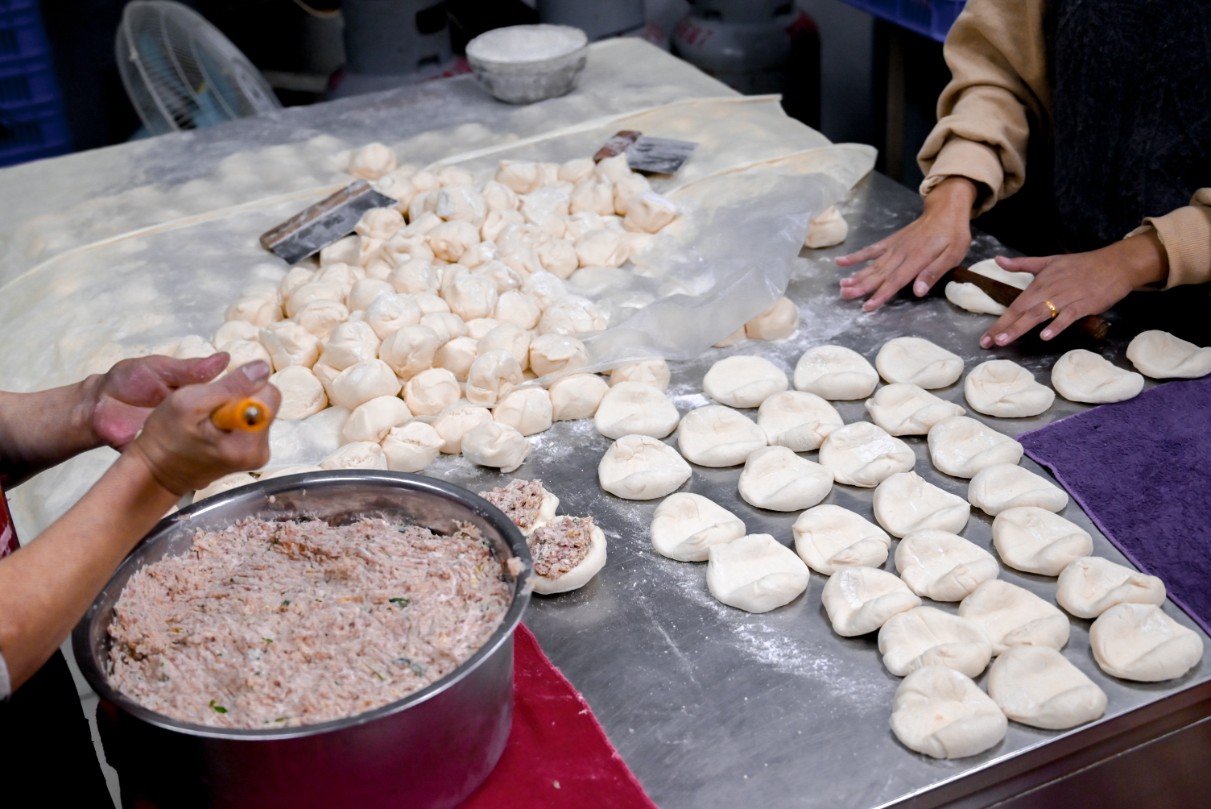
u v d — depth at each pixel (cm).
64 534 90
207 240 219
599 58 295
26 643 88
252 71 281
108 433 121
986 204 206
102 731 115
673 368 182
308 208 220
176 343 182
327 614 112
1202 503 144
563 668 126
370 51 327
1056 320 171
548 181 231
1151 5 168
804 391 171
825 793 110
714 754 115
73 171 249
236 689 105
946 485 153
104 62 351
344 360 172
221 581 118
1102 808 119
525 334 178
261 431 90
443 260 206
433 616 112
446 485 124
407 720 97
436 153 248
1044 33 193
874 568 135
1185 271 168
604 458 158
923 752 113
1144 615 124
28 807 118
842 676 123
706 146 240
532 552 136
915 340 179
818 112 361
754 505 151
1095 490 147
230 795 100
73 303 201
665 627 132
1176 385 166
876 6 279
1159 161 176
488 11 402
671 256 205
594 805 109
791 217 203
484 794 111
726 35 338
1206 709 121
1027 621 127
